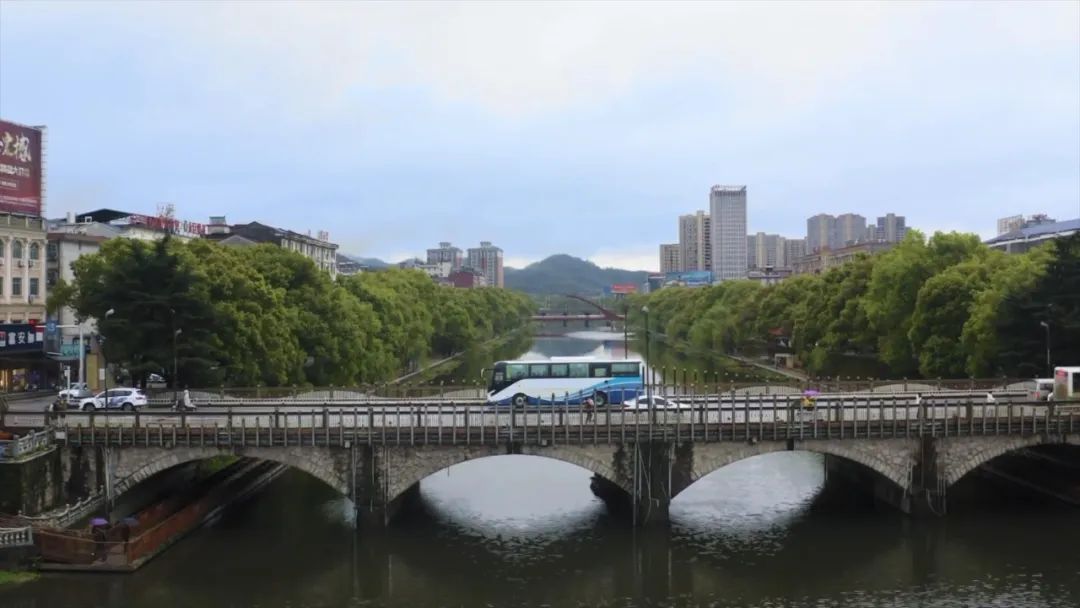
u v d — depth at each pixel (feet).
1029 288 330.95
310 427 228.63
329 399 310.45
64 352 366.43
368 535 226.38
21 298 413.80
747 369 596.29
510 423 229.86
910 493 237.86
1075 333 313.32
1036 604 182.09
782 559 212.84
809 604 185.68
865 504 259.60
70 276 454.40
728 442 230.89
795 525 239.30
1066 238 335.26
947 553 214.07
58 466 225.15
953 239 429.79
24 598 186.50
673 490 231.09
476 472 307.37
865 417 245.45
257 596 191.72
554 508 257.55
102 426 232.12
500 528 238.27
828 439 233.55
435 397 319.27
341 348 408.05
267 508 257.75
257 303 348.18
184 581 198.90
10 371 367.86
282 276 401.08
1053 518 240.53
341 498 269.03
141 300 298.15
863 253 517.14
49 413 230.27
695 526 239.50
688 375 547.90
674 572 205.26
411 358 588.50
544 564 211.00
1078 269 322.34
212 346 312.91
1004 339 334.65
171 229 594.24
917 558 211.41
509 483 289.53
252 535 231.91
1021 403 238.48
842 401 254.27
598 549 220.84
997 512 246.68
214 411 260.62
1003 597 186.39
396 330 508.94
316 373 396.37
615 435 228.22
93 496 222.89
